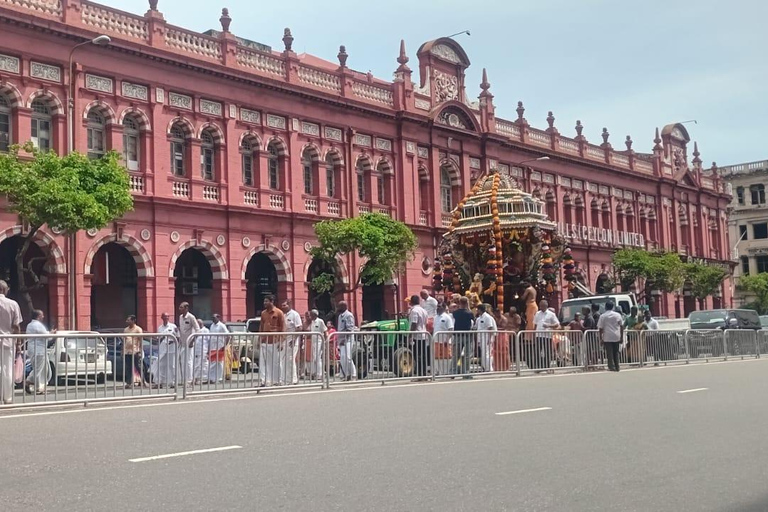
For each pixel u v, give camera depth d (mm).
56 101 27156
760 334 31641
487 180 27875
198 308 34125
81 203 22328
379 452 8422
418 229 39531
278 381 16031
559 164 50344
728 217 76125
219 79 31875
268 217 33219
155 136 29703
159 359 14328
